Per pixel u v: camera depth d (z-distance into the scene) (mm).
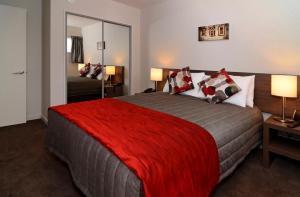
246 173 2102
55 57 3402
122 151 1229
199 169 1376
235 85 2574
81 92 3902
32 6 3678
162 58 4152
